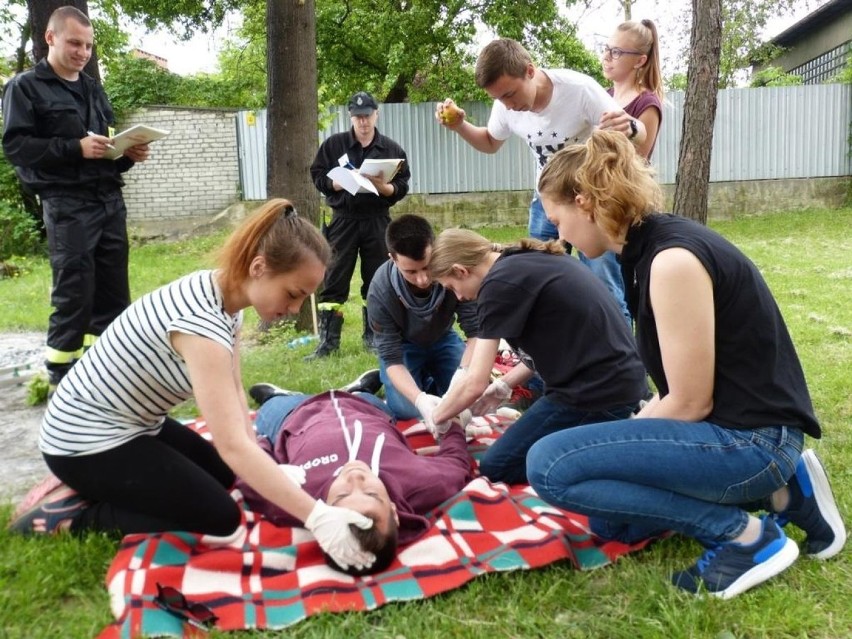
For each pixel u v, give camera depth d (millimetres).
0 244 12398
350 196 5676
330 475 2867
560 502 2395
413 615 2254
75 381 2564
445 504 2869
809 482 2451
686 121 6281
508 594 2385
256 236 2281
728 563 2309
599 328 2918
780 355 2246
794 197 14883
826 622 2184
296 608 2283
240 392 2789
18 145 4117
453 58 15688
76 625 2188
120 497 2541
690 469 2229
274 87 6234
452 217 14633
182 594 2260
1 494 3219
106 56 15852
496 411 4008
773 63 25531
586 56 16406
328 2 16062
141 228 14180
